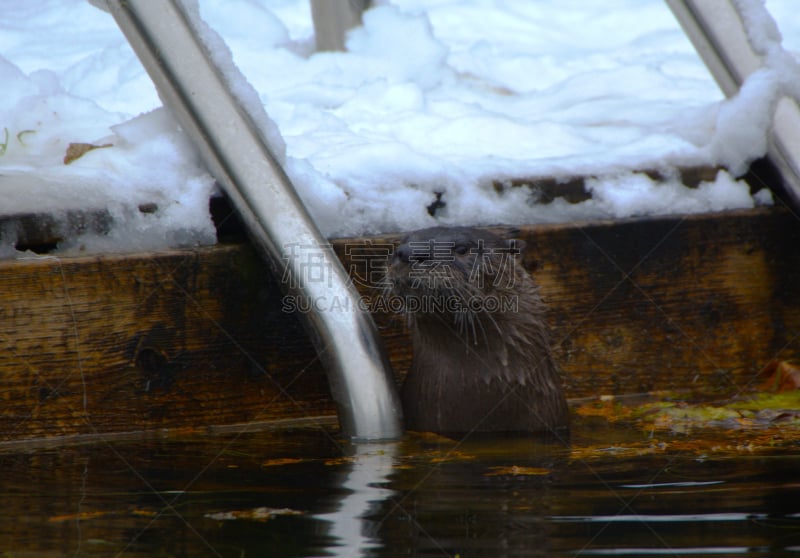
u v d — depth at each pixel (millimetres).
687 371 11977
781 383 11852
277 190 9773
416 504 7191
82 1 19391
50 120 11617
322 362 9867
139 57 9922
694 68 17266
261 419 10594
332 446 9328
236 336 10383
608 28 20922
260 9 17594
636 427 10164
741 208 12016
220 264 10234
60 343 9703
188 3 10086
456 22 20922
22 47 16828
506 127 13117
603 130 13359
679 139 12703
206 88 9797
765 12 12211
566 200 11695
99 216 9953
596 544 6258
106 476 8102
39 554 6117
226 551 6168
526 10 21906
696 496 7332
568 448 9219
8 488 7691
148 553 6133
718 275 11930
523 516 6871
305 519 6809
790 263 12133
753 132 11898
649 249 11695
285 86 14727
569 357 11617
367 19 16297
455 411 10398
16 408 9602
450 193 11352
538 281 11406
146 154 10359
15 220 9641
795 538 6324
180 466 8469
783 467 8180
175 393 10203
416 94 13914
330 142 11953
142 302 9977
